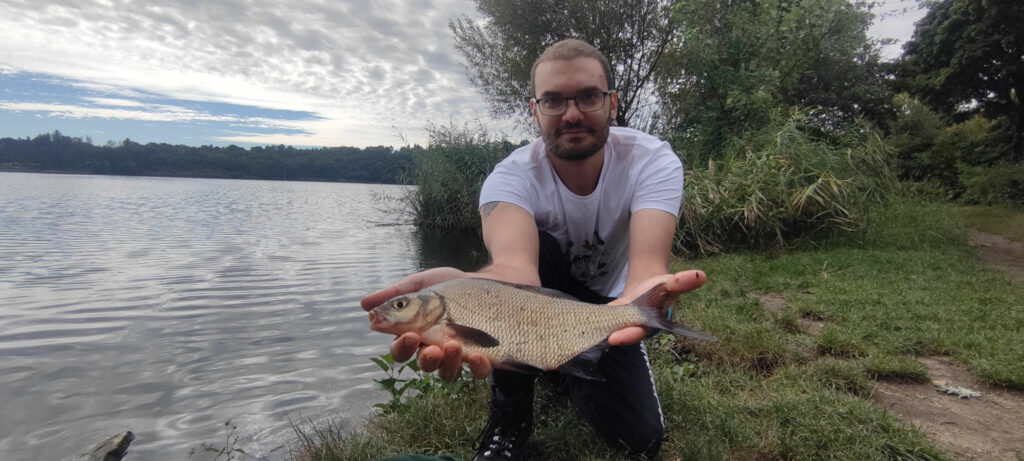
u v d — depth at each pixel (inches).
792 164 156.9
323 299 115.9
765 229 146.6
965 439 42.6
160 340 83.2
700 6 205.0
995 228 217.8
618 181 41.3
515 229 39.1
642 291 32.5
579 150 38.4
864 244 140.8
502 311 30.9
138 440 49.8
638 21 239.9
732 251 145.2
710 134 199.8
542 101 38.5
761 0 209.2
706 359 59.6
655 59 241.9
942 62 373.1
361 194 797.9
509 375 38.0
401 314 29.3
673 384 49.4
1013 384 52.5
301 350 77.7
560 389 49.6
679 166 40.6
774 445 40.4
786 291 94.4
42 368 70.3
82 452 47.8
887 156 184.9
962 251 137.5
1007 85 352.2
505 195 40.6
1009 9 309.0
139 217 324.2
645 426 38.9
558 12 245.8
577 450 40.8
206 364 71.5
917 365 54.8
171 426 52.7
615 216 41.9
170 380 65.5
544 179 41.9
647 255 37.1
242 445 48.2
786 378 52.7
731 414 44.1
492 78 270.4
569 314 31.2
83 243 203.8
